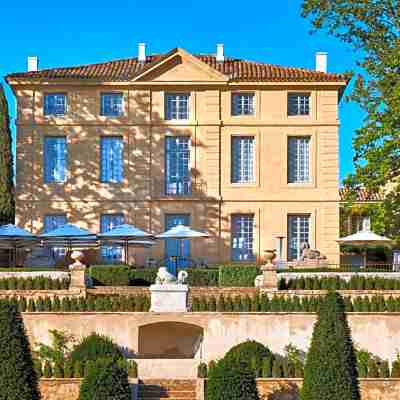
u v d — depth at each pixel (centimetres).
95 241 3944
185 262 4209
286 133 4456
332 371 2183
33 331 2894
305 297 3067
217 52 4722
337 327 2220
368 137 3622
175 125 4450
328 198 4434
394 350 2914
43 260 3878
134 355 2895
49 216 4409
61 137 4453
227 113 4459
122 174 4438
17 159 4416
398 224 3625
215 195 4428
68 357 2744
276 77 4428
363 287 3203
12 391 2056
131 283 3484
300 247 4419
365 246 4991
